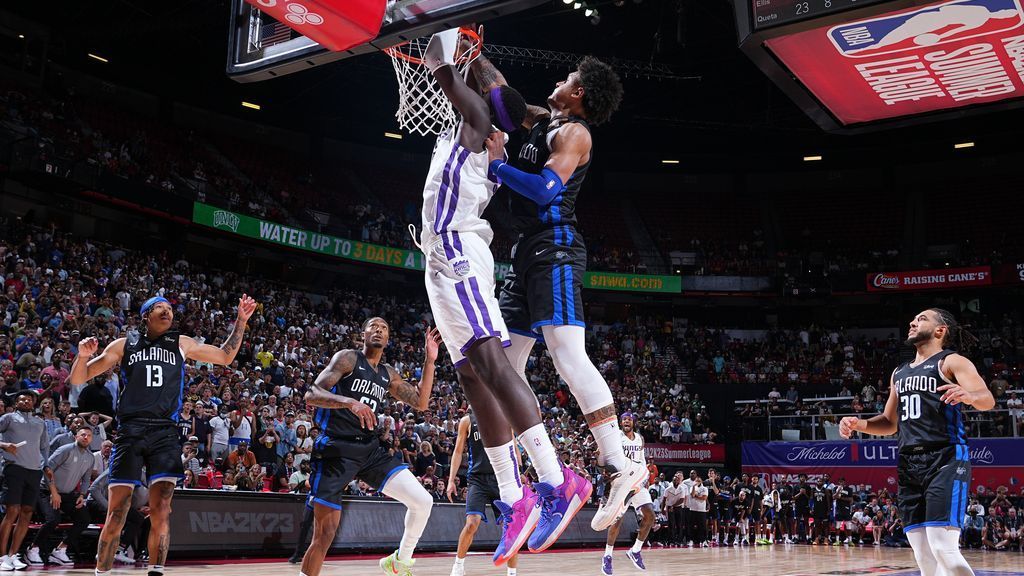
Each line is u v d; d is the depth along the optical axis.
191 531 8.91
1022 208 30.34
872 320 30.69
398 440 13.30
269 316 20.56
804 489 19.80
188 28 23.70
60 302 14.64
